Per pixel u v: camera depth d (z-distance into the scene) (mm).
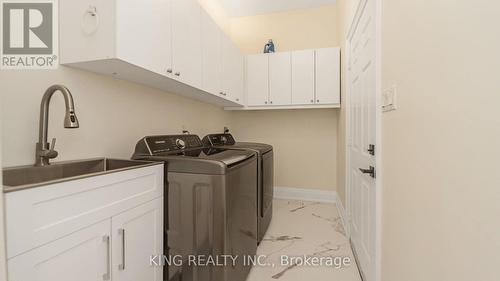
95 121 1398
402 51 995
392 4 1108
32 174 1040
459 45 629
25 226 685
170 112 2150
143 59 1236
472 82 580
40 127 1051
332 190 3469
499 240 496
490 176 521
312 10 3432
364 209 1660
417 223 871
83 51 1131
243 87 3215
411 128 915
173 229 1360
